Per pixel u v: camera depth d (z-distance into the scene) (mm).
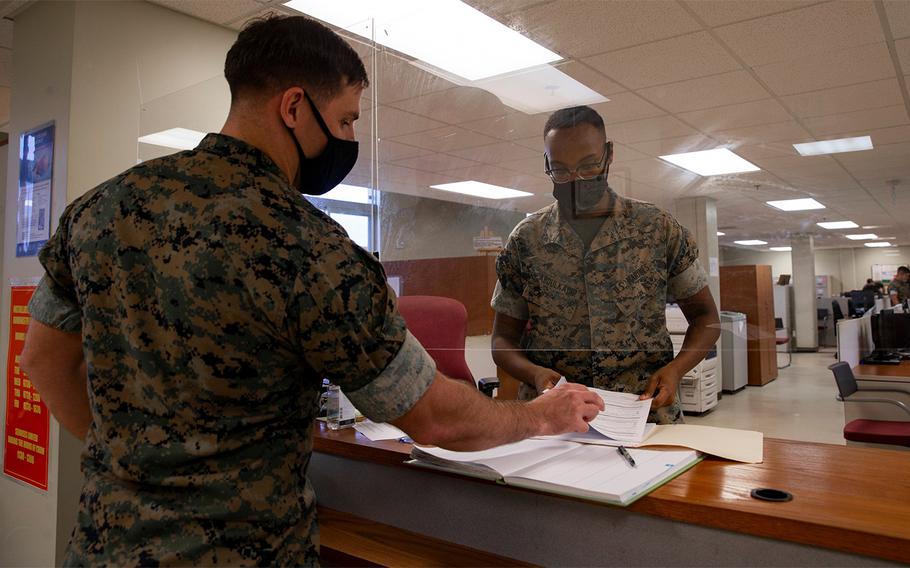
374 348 646
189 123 2162
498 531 924
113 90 2168
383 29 1831
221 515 611
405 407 669
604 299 1197
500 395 1815
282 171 720
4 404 2301
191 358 617
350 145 827
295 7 2285
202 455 617
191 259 623
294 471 681
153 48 2279
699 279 1153
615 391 1181
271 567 630
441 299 1466
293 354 642
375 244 1500
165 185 674
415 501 1031
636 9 1970
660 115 1265
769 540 675
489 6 2051
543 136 1275
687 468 876
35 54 2256
